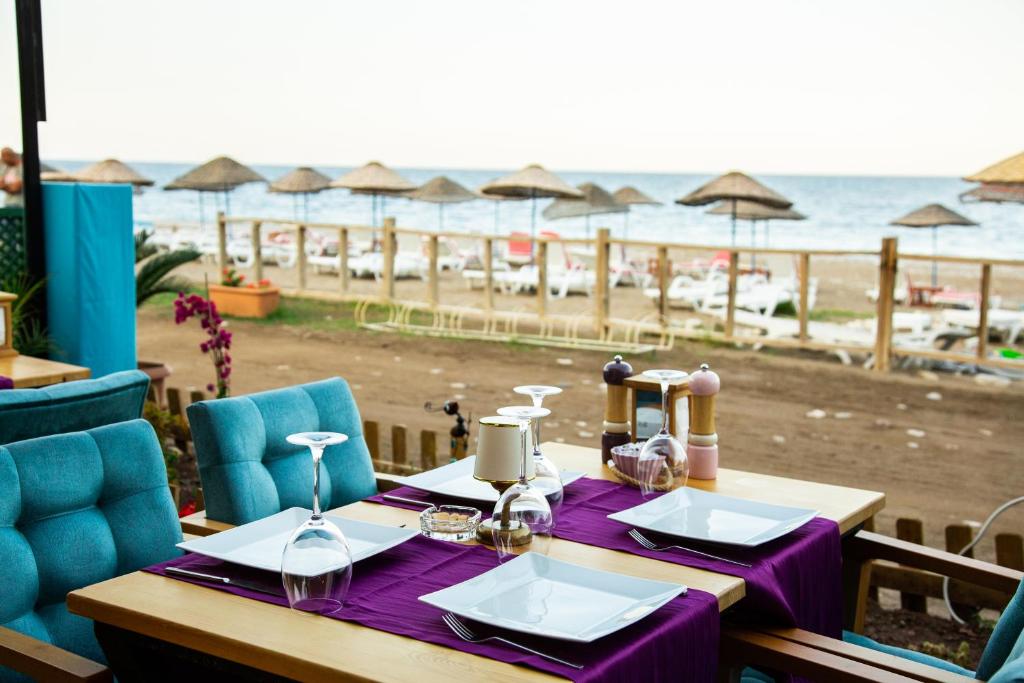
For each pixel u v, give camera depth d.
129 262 6.73
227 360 5.52
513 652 1.75
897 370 10.27
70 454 2.42
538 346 11.30
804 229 36.91
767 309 13.10
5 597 2.19
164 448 5.42
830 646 2.15
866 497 2.80
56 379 5.21
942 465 6.76
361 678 1.65
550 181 16.45
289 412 3.09
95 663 1.93
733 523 2.49
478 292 16.84
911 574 4.00
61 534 2.36
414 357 10.48
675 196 59.38
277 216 44.53
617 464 2.86
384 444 6.81
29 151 6.46
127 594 2.02
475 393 8.69
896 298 16.09
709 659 2.00
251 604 1.97
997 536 3.96
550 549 2.31
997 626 2.18
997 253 31.72
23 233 6.59
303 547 1.92
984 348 10.00
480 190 16.89
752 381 9.53
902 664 2.09
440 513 2.46
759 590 2.15
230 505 2.83
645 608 1.89
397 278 18.66
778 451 7.05
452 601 1.93
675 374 3.03
